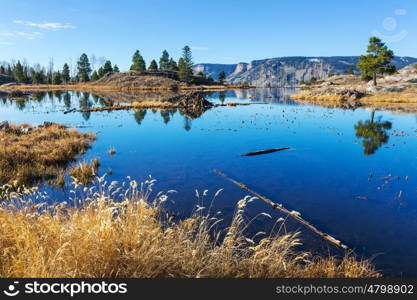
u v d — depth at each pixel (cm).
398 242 686
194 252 457
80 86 11694
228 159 1471
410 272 566
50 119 2991
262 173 1237
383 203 920
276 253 519
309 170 1284
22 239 453
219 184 1086
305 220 798
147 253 430
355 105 4575
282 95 8200
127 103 4881
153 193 973
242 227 744
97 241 423
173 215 803
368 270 550
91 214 526
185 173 1223
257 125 2662
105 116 3288
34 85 12444
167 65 14325
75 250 423
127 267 423
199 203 898
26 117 3117
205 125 2672
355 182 1124
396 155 1553
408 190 1034
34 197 899
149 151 1639
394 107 4181
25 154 1317
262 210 858
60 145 1544
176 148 1728
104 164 1349
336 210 867
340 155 1566
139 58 13138
